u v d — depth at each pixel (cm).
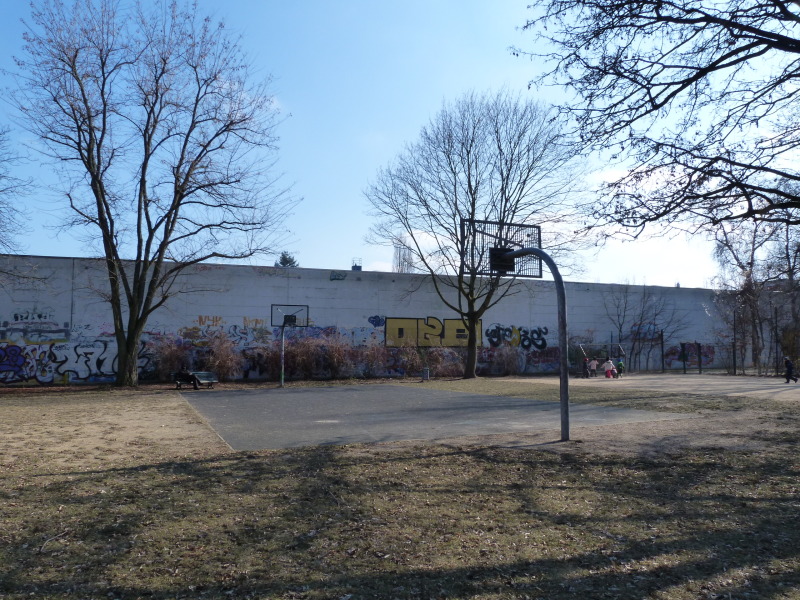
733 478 863
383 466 934
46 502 721
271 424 1456
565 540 599
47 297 3064
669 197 921
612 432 1293
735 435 1246
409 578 504
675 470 917
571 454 1041
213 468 916
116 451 1062
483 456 1020
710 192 888
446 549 571
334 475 871
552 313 4341
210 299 3409
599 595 472
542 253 1245
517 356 4047
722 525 650
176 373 2894
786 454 1036
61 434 1271
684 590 482
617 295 4572
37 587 484
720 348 4916
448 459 993
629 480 855
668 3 846
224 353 3244
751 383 2975
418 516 675
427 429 1355
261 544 584
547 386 2830
